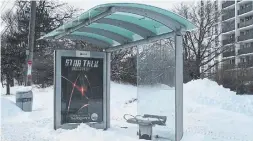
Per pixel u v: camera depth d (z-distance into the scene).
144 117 8.69
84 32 9.12
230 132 9.12
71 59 9.13
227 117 11.75
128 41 9.16
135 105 14.80
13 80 33.69
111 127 9.78
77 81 9.21
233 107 13.75
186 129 9.51
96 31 9.02
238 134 8.84
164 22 7.20
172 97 8.17
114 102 16.39
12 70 30.08
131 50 27.02
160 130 8.34
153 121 7.93
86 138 7.98
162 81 8.62
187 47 34.91
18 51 30.20
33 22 16.33
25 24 32.06
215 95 15.93
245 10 48.94
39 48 30.52
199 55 34.44
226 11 47.75
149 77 9.23
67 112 9.12
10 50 30.03
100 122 9.43
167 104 8.34
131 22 8.15
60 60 9.02
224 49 37.16
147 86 9.23
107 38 9.42
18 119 12.11
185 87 17.30
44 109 15.27
